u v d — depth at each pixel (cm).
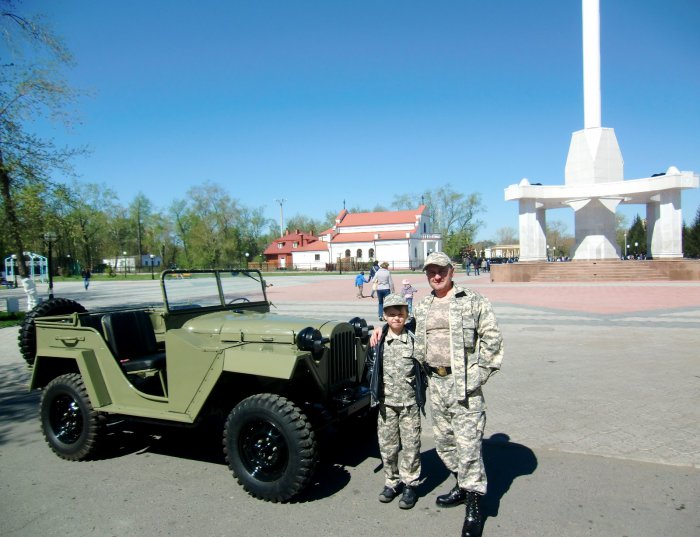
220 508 368
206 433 547
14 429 573
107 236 7344
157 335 550
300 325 414
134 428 566
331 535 325
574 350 906
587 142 3031
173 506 373
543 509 351
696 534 314
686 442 466
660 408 567
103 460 472
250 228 8856
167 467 453
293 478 361
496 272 2992
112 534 334
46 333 498
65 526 346
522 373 745
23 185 1591
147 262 8650
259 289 588
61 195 1683
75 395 465
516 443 477
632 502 357
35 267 5066
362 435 499
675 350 884
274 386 422
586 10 2972
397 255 7200
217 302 530
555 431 505
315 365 389
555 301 1767
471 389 330
